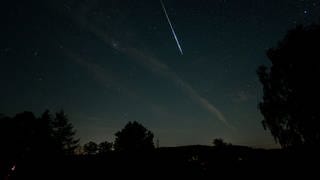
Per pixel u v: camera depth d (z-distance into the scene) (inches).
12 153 1616.6
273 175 740.7
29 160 856.3
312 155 752.3
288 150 782.5
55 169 821.2
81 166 808.9
